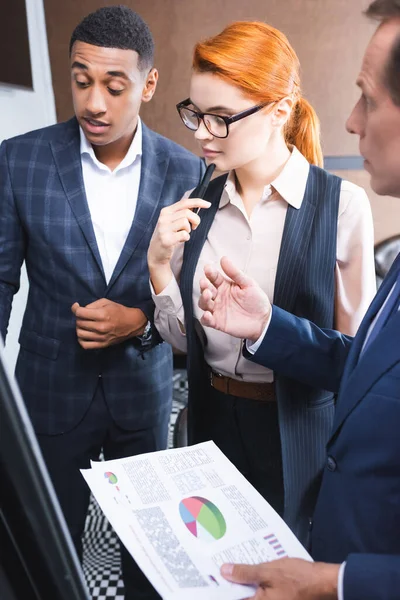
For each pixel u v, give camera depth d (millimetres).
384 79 636
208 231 1164
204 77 979
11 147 1322
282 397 1067
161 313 1199
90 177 1345
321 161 1202
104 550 1851
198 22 2832
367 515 724
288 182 1084
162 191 1358
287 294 1070
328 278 1090
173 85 2928
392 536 707
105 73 1156
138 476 820
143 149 1355
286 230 1073
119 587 1691
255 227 1119
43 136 1335
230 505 781
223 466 866
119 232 1357
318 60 2883
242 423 1162
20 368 1406
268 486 1198
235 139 1007
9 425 248
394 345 707
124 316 1256
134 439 1452
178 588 634
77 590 285
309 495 1160
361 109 698
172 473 837
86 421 1392
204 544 706
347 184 1116
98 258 1298
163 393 1480
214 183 1208
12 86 2049
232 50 953
